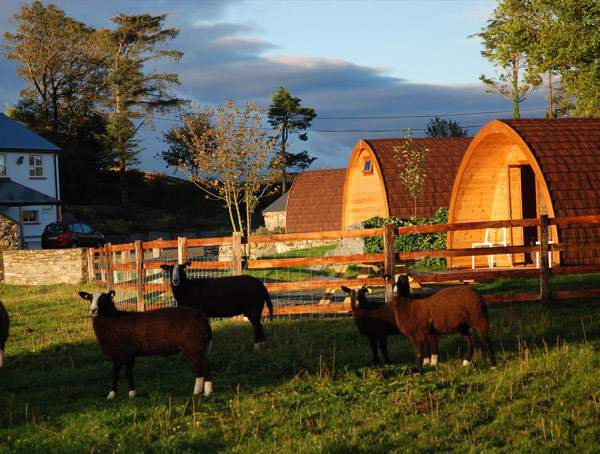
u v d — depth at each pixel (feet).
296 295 53.83
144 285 49.90
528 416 20.53
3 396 26.89
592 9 95.25
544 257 42.39
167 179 252.42
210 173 102.37
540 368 25.55
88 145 218.79
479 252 42.52
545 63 102.17
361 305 28.66
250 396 24.47
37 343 39.83
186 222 192.75
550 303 42.16
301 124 240.32
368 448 18.66
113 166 222.07
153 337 24.64
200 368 25.08
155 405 23.67
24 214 131.23
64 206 175.73
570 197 49.44
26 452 19.54
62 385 28.40
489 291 49.26
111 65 216.74
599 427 19.08
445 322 26.55
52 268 78.13
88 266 76.64
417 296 27.99
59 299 61.57
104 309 24.85
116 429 21.22
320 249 94.22
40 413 23.89
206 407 23.27
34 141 140.36
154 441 20.39
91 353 35.53
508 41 114.83
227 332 38.04
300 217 136.36
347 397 23.91
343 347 32.91
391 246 41.68
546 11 105.60
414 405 22.41
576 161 51.52
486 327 26.45
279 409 22.79
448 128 208.23
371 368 27.86
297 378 26.40
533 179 62.13
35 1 206.39
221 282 33.94
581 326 33.76
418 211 80.69
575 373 24.64
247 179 100.83
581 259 48.03
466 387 24.22
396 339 34.45
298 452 18.45
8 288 76.89
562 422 19.81
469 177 62.39
